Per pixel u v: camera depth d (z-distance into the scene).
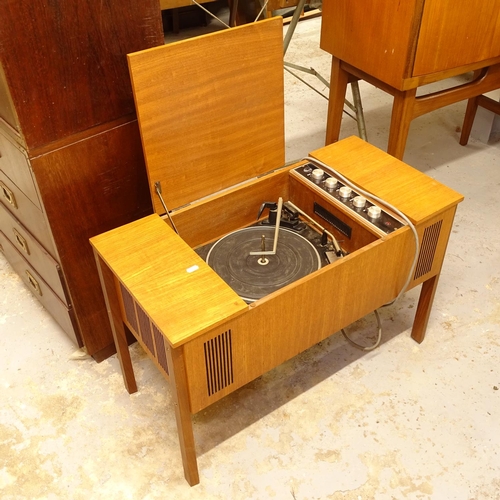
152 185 1.42
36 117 1.28
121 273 1.26
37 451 1.52
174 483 1.45
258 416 1.60
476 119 2.78
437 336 1.83
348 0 1.97
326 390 1.67
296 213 1.63
